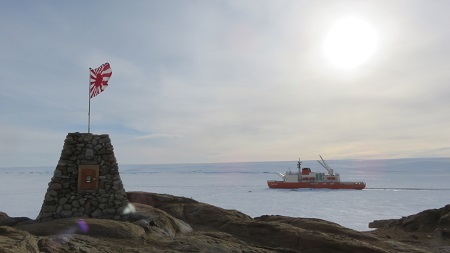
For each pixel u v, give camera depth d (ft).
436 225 71.00
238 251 44.47
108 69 59.11
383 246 51.47
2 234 37.47
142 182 621.72
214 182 625.00
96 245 39.04
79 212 51.78
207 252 41.83
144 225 49.70
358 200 307.78
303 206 267.80
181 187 490.08
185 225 58.13
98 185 54.08
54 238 38.11
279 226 56.70
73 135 54.85
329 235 53.01
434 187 465.88
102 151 55.77
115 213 53.31
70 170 53.31
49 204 51.11
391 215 214.48
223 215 66.28
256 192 399.65
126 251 38.65
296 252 47.83
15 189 443.73
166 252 39.96
